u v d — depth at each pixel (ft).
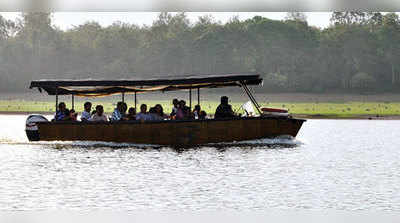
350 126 366.02
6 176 146.72
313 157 186.09
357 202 119.85
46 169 157.79
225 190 130.00
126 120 212.23
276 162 172.35
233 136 212.84
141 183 137.49
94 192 127.65
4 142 225.56
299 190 131.03
